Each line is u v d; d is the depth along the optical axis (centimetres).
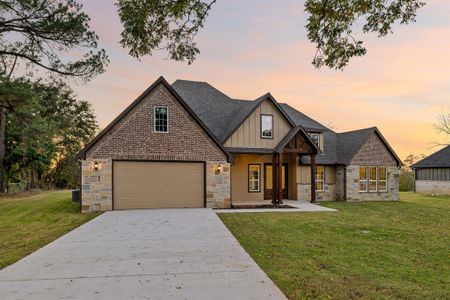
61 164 3966
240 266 538
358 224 1038
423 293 442
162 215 1175
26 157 2997
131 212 1262
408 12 595
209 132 1472
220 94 2081
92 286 444
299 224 1018
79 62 1589
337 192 2003
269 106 1727
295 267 547
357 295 427
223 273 500
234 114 1878
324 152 2038
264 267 545
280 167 1619
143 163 1388
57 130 1952
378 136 2052
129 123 1373
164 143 1414
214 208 1460
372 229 955
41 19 1448
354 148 1995
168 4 581
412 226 1030
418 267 571
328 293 430
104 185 1323
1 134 2470
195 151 1455
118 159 1346
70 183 4034
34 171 3428
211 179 1470
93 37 1554
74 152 4006
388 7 597
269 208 1494
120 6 591
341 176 1975
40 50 1590
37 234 866
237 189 1833
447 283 489
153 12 589
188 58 664
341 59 679
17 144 2862
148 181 1391
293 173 1927
